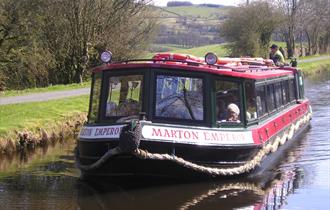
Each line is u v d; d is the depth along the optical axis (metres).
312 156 13.96
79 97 23.70
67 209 9.20
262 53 54.25
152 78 10.74
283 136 14.91
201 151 10.55
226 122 11.26
